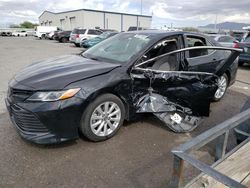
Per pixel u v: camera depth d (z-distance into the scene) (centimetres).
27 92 289
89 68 329
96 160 289
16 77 328
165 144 334
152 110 359
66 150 307
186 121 379
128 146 324
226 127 190
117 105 336
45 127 287
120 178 260
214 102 522
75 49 1788
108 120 332
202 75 392
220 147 230
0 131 349
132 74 338
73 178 257
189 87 380
